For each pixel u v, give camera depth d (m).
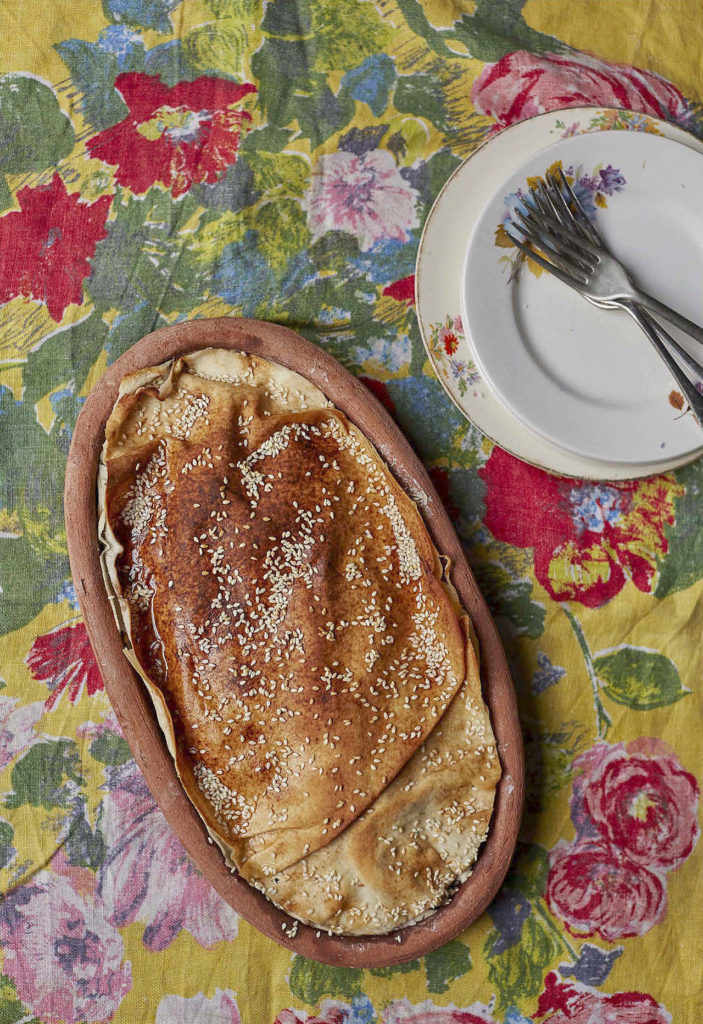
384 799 0.88
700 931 0.93
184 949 0.92
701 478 0.94
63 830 0.92
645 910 0.92
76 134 0.95
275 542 0.89
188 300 0.94
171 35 0.96
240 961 0.92
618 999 0.92
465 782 0.89
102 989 0.92
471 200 0.92
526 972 0.92
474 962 0.92
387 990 0.92
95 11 0.96
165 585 0.89
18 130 0.95
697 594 0.94
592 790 0.93
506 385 0.89
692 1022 0.92
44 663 0.93
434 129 0.95
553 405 0.90
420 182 0.95
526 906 0.92
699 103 0.96
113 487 0.89
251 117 0.95
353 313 0.94
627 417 0.90
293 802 0.88
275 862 0.88
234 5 0.95
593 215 0.91
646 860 0.93
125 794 0.93
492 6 0.96
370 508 0.90
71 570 0.90
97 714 0.93
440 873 0.89
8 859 0.92
